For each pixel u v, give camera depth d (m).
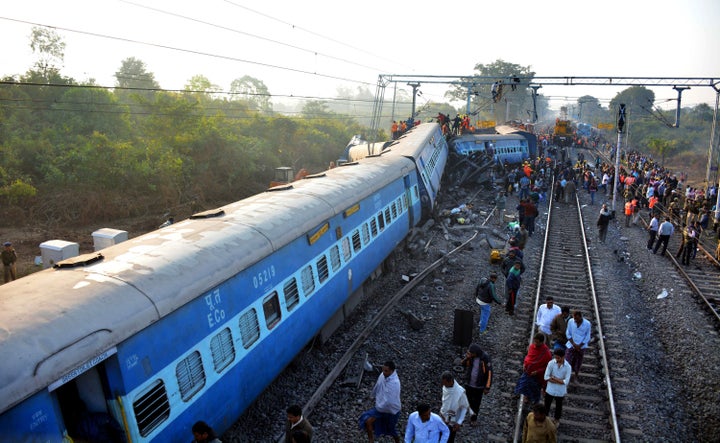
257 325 8.32
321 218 10.94
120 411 5.72
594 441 8.36
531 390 8.77
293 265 9.66
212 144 28.33
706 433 8.67
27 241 18.14
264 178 31.03
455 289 15.34
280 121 38.06
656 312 13.74
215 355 7.27
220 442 6.30
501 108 92.31
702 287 15.78
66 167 22.67
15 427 4.68
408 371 10.61
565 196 29.88
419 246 18.86
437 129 28.98
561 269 17.41
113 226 20.95
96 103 27.14
